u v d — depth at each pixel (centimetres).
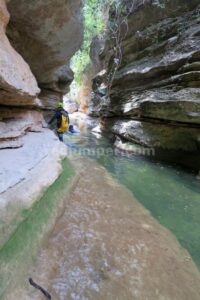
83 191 529
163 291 272
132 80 1025
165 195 561
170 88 771
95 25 1270
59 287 256
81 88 2464
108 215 438
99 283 271
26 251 270
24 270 251
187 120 688
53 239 334
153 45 962
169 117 743
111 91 1216
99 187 573
